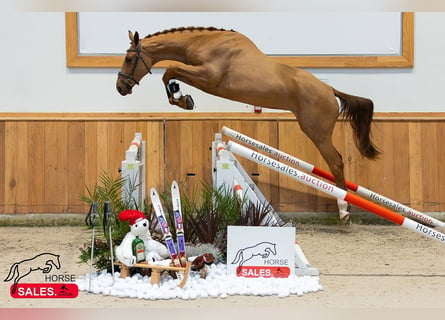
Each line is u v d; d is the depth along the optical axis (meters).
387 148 8.30
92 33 8.34
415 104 8.41
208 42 6.91
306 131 7.27
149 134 8.25
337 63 8.37
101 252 4.83
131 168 5.30
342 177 7.32
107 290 4.38
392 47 8.40
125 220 4.58
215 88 6.97
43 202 8.18
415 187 8.30
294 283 4.52
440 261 5.74
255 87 6.94
